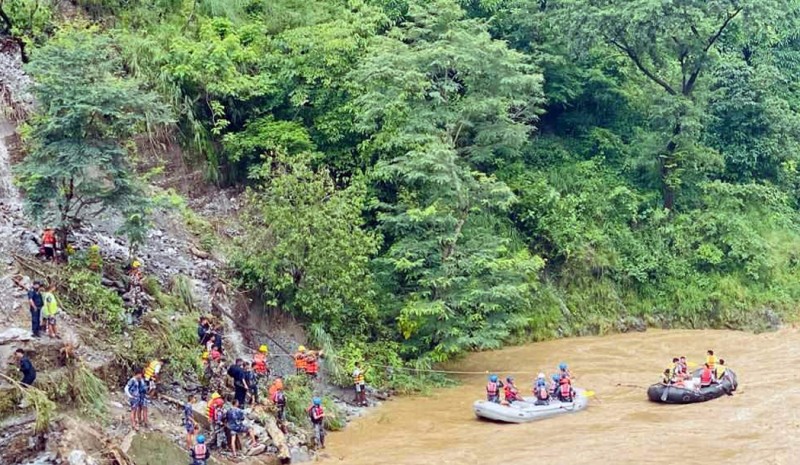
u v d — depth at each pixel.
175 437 22.31
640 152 44.19
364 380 30.05
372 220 35.78
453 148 35.31
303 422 26.20
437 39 38.16
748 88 46.19
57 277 25.44
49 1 35.12
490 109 35.50
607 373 32.75
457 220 33.78
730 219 43.03
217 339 26.94
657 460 22.03
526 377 32.69
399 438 25.62
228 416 22.77
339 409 28.23
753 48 53.00
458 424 27.03
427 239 33.72
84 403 22.00
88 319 24.83
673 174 43.09
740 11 42.94
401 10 43.00
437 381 32.12
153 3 38.19
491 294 32.06
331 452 24.41
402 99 34.97
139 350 24.72
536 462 22.47
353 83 35.91
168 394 24.58
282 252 30.19
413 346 32.47
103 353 23.95
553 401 27.98
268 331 30.56
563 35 43.31
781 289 42.38
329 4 42.03
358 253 31.08
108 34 33.91
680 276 41.94
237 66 37.28
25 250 26.30
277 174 33.28
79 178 27.20
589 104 47.38
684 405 27.64
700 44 43.03
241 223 33.66
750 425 24.67
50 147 25.23
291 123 36.34
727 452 22.38
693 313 41.28
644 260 41.91
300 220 30.23
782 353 35.16
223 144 36.28
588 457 22.59
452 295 32.50
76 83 25.45
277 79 37.19
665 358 35.03
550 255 40.91
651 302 41.53
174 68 35.22
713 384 28.31
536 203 40.94
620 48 44.44
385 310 33.12
